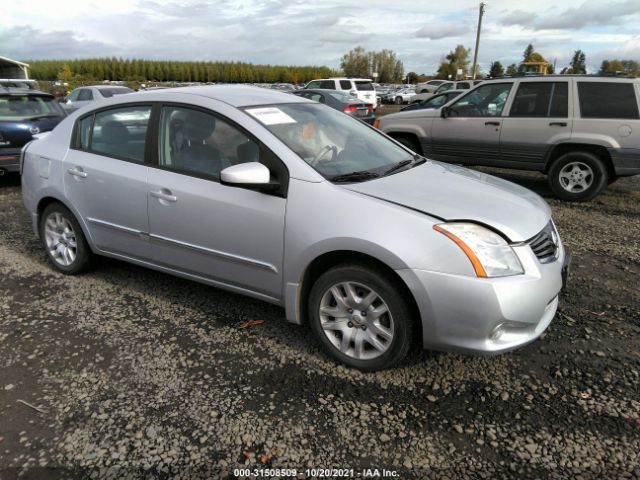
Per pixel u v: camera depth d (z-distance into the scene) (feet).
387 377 9.52
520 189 11.30
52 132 14.24
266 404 8.77
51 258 14.47
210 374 9.62
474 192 10.08
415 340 9.36
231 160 10.59
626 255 16.02
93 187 12.64
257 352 10.35
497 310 8.37
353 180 9.95
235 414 8.52
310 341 10.77
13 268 14.75
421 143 27.43
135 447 7.80
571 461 7.52
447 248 8.47
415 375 9.58
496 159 25.14
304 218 9.52
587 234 18.25
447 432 8.11
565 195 23.39
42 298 12.80
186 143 11.29
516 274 8.63
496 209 9.32
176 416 8.47
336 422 8.34
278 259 9.98
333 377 9.53
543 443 7.88
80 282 13.76
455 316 8.53
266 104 11.59
